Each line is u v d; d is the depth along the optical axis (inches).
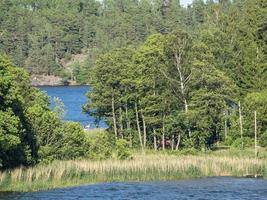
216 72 6904.5
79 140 5369.1
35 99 5556.1
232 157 5654.5
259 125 6801.2
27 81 5565.9
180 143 6924.2
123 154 5462.6
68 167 4847.4
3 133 4313.5
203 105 6717.5
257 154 6063.0
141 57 6899.6
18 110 4768.7
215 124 6875.0
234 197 4291.3
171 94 6845.5
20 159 4751.5
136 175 5039.4
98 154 5477.4
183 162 5226.4
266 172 5285.4
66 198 4180.6
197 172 5226.4
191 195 4367.6
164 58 6904.5
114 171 5002.5
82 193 4365.2
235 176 5246.1
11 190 4384.8
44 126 5078.7
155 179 5059.1
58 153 5221.5
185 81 6875.0
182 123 6688.0
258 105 6840.6
